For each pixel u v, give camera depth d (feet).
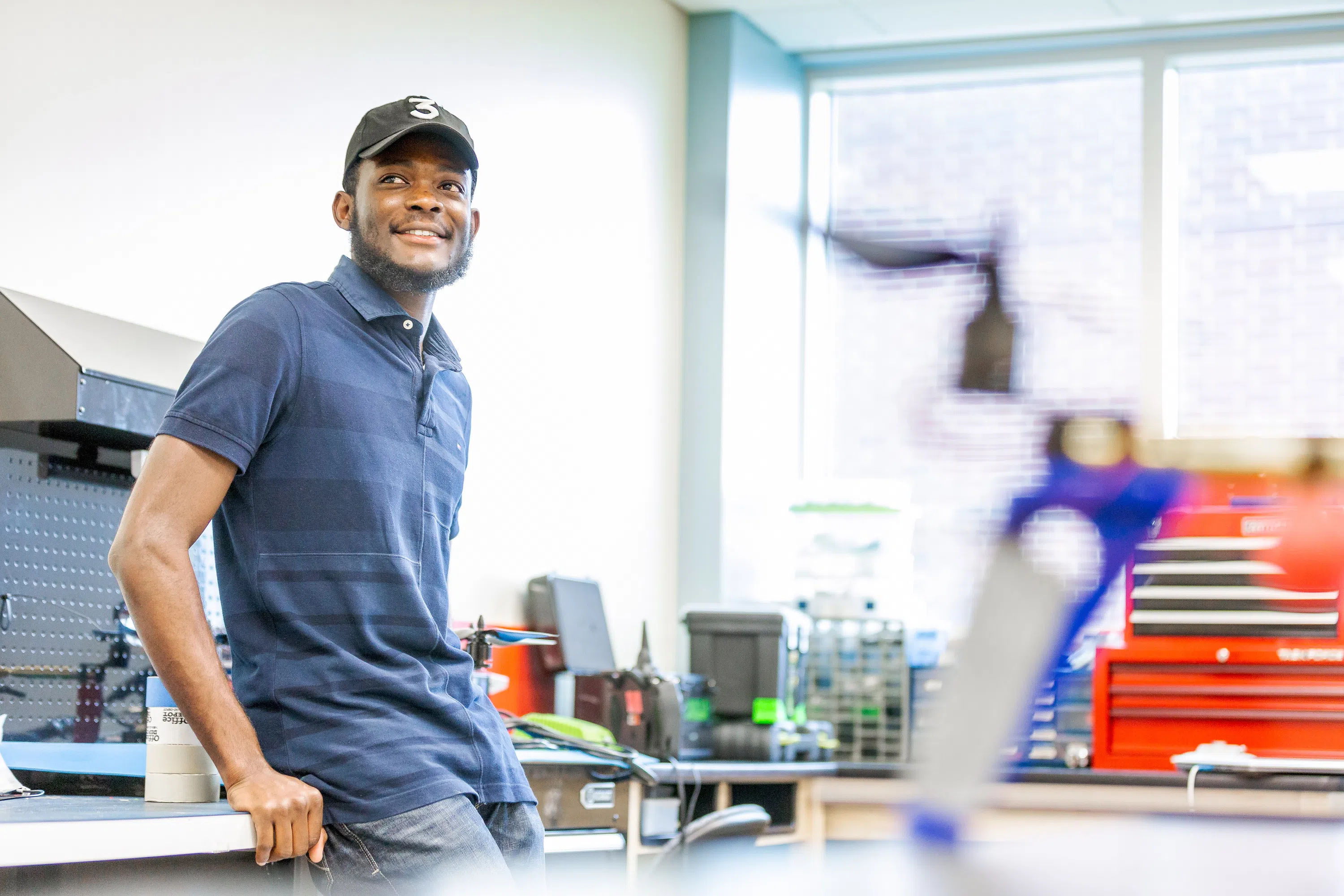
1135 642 10.97
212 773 5.06
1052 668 1.68
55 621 7.47
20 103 7.97
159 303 8.79
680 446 14.78
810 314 16.53
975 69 16.02
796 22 15.47
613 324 13.69
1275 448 1.96
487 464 11.77
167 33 8.96
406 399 5.23
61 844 3.82
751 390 15.24
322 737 4.74
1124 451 1.75
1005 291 1.71
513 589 11.99
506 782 5.18
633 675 11.09
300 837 4.44
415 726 4.89
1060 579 1.71
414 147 5.46
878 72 16.34
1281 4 14.66
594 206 13.47
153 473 4.60
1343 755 10.44
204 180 9.20
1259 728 10.75
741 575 14.87
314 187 10.12
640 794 9.14
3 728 6.65
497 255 12.03
